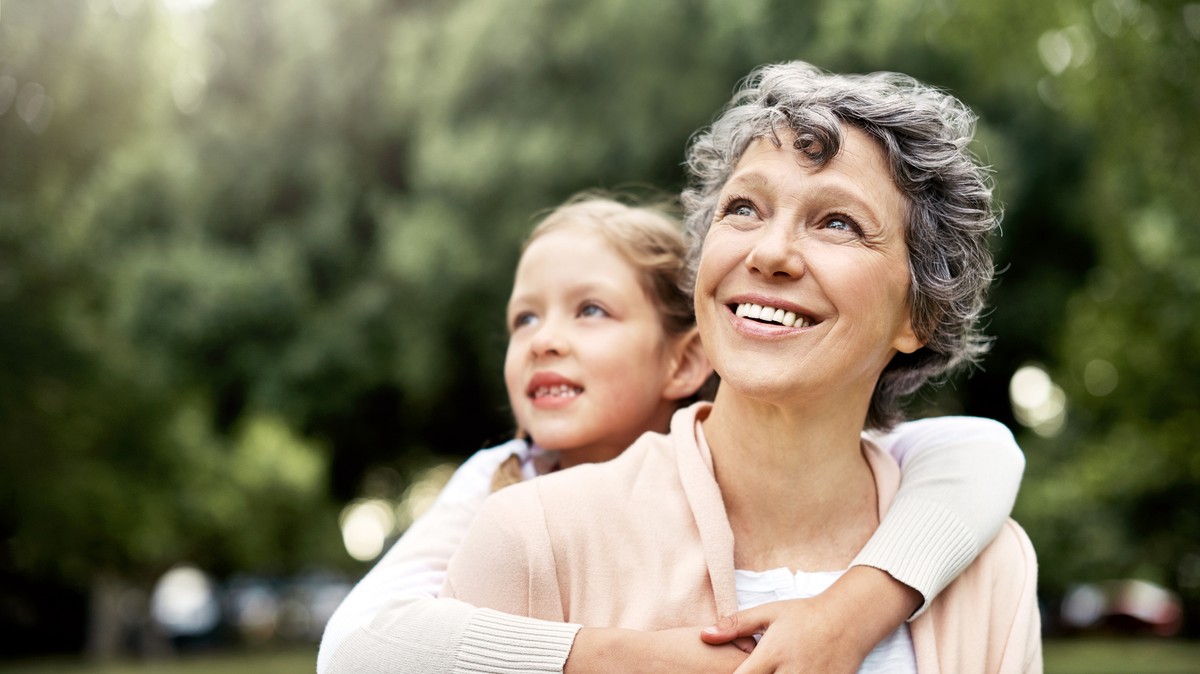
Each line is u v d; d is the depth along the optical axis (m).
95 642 19.88
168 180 14.09
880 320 1.45
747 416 1.51
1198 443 11.19
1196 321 9.55
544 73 11.44
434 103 12.23
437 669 1.37
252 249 14.05
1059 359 12.87
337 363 12.87
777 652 1.33
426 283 11.64
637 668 1.34
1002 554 1.59
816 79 1.53
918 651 1.46
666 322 2.18
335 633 1.52
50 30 10.63
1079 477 16.72
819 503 1.54
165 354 13.20
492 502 1.53
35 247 11.50
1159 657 15.80
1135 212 9.55
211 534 21.11
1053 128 11.60
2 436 12.18
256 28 14.75
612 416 2.10
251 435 22.00
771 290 1.42
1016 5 7.72
